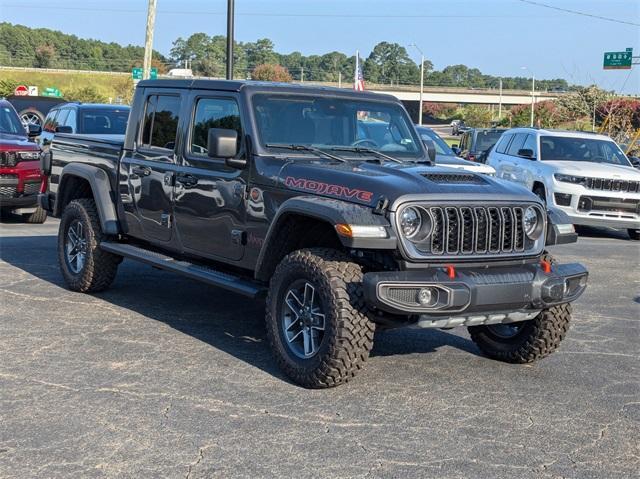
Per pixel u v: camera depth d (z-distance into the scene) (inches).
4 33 4343.0
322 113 260.8
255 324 285.7
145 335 265.1
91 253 312.2
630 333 295.6
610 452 182.7
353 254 225.6
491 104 4436.5
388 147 270.5
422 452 178.4
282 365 222.7
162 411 197.6
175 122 280.1
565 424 199.6
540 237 228.8
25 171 508.4
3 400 201.8
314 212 213.8
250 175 243.9
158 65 3029.0
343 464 170.6
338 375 210.1
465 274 210.1
